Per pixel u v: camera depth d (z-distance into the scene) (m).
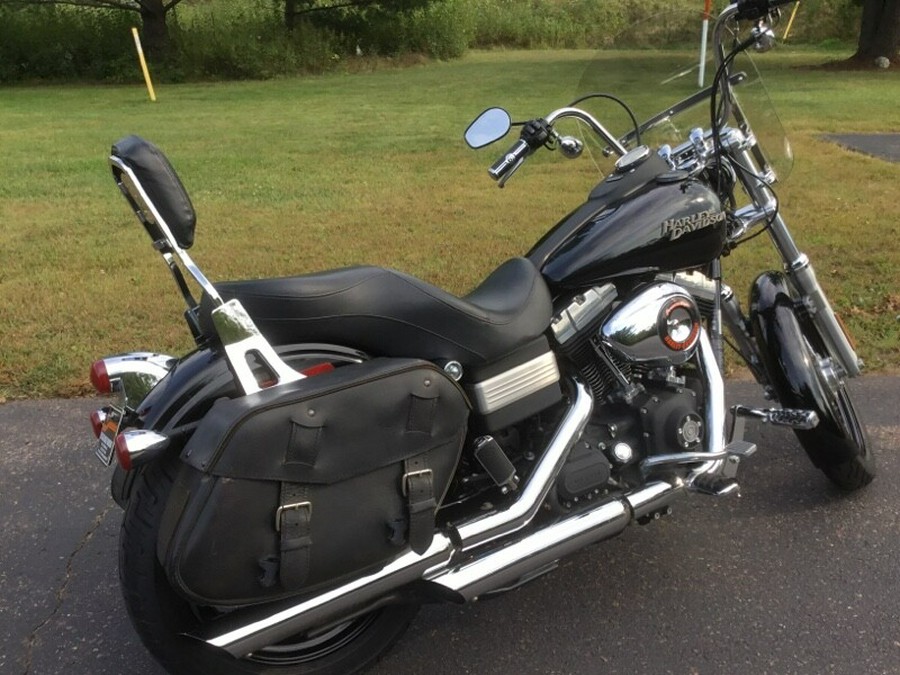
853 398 4.44
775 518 3.49
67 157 11.41
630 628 2.91
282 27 26.62
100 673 2.75
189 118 15.60
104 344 5.09
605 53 3.67
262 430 2.03
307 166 10.43
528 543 2.64
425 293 2.46
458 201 8.45
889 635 2.84
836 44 29.58
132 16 26.70
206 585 2.07
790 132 11.63
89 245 7.15
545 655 2.79
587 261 2.83
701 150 3.28
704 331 3.11
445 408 2.30
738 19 3.12
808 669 2.70
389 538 2.27
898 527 3.42
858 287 5.79
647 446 2.93
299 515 2.10
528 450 2.81
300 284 2.32
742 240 3.46
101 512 3.63
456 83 21.20
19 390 4.62
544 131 3.11
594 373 2.94
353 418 2.15
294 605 2.30
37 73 25.06
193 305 2.49
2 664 2.79
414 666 2.76
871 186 8.55
